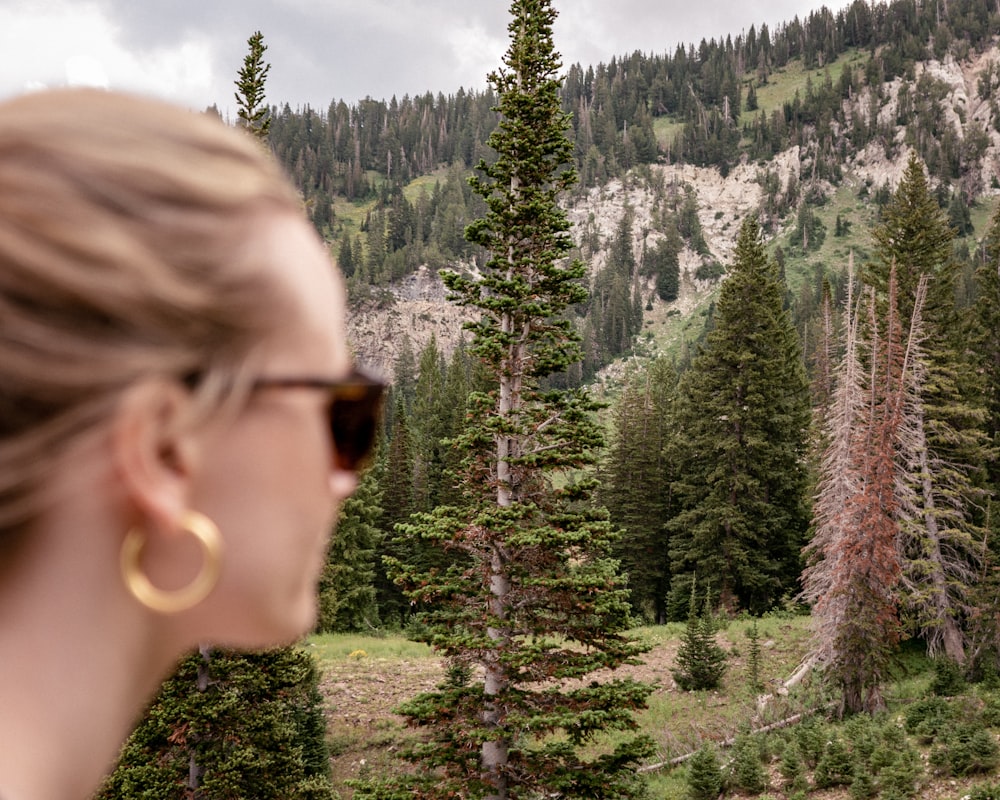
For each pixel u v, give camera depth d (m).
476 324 13.72
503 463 13.65
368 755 25.47
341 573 43.94
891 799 19.36
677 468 47.66
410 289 185.12
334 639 39.81
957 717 22.77
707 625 30.30
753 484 42.03
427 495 60.34
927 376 33.78
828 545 30.05
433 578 13.02
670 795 22.77
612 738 25.94
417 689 30.45
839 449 31.61
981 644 26.03
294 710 21.94
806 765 22.92
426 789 11.82
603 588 12.41
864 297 41.31
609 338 178.12
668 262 196.88
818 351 54.66
